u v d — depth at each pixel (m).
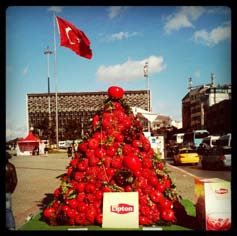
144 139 7.43
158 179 6.94
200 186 6.39
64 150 59.59
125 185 6.66
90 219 6.48
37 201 10.98
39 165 27.23
